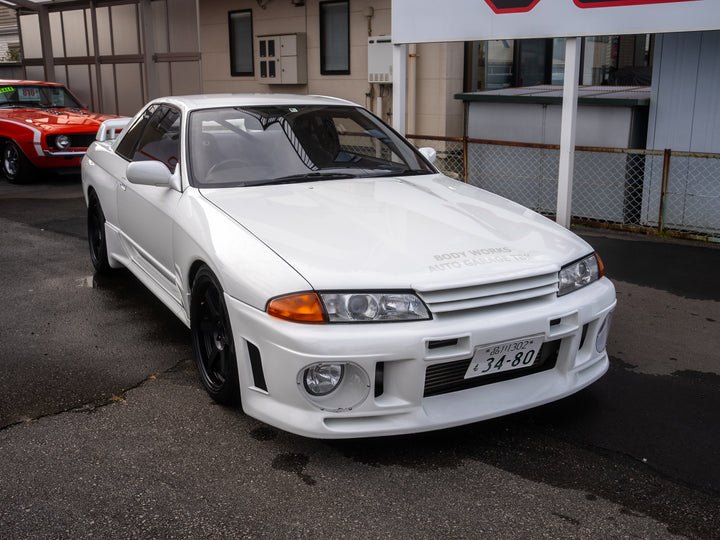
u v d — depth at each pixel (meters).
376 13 10.16
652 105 6.84
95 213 5.57
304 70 11.36
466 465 2.87
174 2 13.08
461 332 2.71
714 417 3.30
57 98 11.81
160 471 2.80
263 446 3.00
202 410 3.33
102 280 5.56
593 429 3.18
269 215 3.27
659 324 4.55
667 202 6.90
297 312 2.68
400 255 2.90
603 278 3.37
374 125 4.55
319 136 4.20
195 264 3.45
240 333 2.92
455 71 9.45
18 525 2.46
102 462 2.87
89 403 3.41
